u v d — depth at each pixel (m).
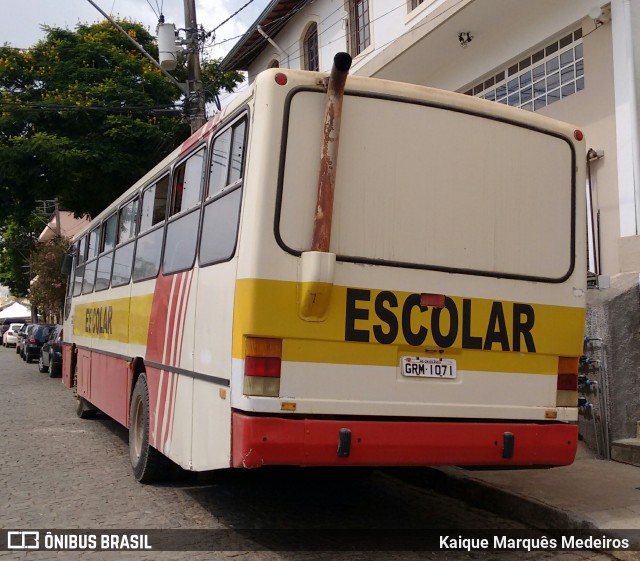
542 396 5.41
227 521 6.07
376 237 4.96
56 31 20.05
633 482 6.81
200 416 5.39
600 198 9.27
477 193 5.32
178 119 19.00
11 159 17.12
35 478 7.60
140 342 7.57
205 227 5.70
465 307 5.18
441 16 10.93
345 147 4.94
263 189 4.70
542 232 5.55
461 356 5.15
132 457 7.60
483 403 5.18
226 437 4.82
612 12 8.99
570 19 9.88
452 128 5.29
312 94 4.86
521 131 5.56
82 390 11.45
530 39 10.68
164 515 6.21
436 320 5.08
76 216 20.80
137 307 7.85
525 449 5.21
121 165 17.86
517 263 5.42
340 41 14.71
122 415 8.30
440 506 6.74
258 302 4.61
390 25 13.02
